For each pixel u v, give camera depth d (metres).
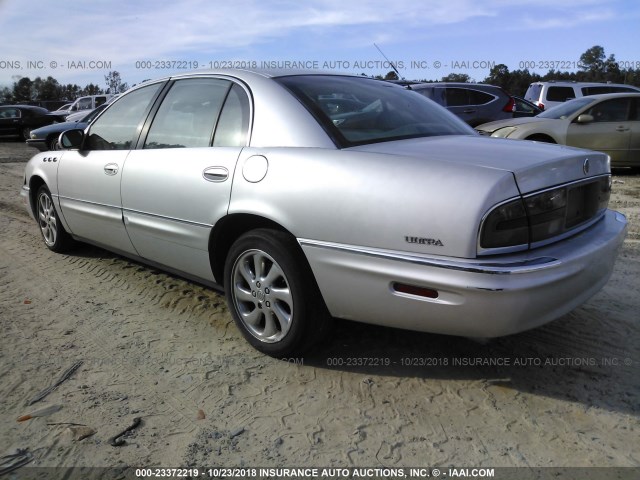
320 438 2.40
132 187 3.74
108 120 4.27
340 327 3.44
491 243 2.32
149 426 2.49
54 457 2.29
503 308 2.32
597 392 2.71
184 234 3.39
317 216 2.67
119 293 4.10
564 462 2.23
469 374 2.89
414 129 3.18
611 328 3.38
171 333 3.42
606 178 3.03
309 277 2.83
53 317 3.68
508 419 2.51
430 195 2.39
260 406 2.64
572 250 2.55
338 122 2.97
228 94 3.36
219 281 3.41
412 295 2.48
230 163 3.07
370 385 2.81
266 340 3.05
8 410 2.61
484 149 2.73
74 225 4.64
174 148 3.55
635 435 2.39
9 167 12.63
